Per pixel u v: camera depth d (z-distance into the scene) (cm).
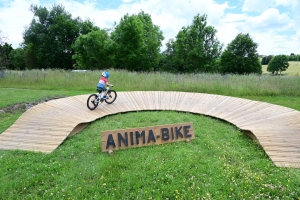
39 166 332
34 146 407
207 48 2494
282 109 603
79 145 419
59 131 468
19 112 661
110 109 657
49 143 418
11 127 489
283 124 501
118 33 2277
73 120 535
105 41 2436
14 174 312
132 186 285
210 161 353
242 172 318
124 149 400
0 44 1498
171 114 631
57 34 3303
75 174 312
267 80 1039
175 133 438
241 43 2558
